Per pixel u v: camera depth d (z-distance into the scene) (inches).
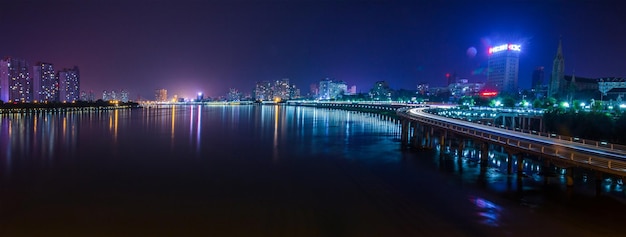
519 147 1624.0
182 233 1085.8
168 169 1872.5
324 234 1086.4
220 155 2290.8
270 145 2738.7
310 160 2123.5
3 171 1801.2
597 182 1412.4
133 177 1700.3
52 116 6146.7
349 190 1501.0
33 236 1061.8
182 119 5625.0
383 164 1994.3
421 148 2566.4
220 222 1167.6
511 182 1574.8
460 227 1124.5
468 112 5004.9
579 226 1111.0
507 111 4776.1
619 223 1129.4
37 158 2149.4
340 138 3181.6
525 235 1063.6
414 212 1248.2
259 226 1139.9
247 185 1573.6
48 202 1338.6
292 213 1247.5
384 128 4128.9
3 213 1227.9
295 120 5477.4
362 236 1072.8
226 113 7834.6
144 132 3619.6
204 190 1497.3
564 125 3223.4
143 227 1125.7
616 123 2792.8
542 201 1327.5
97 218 1190.3
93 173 1774.1
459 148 2186.3
